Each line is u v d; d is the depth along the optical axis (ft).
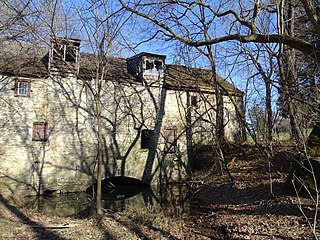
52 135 57.88
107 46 38.24
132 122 65.05
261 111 45.24
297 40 24.84
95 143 61.31
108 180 67.67
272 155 43.32
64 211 43.57
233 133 70.85
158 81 68.13
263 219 28.37
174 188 62.03
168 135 68.80
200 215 36.35
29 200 51.37
